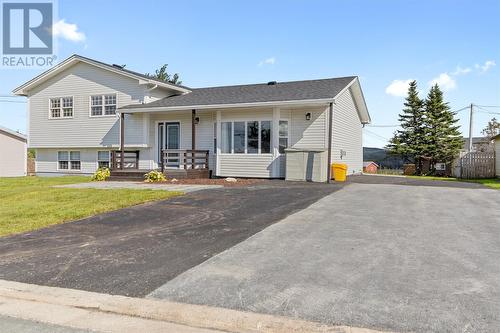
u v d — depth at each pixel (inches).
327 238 223.8
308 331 120.5
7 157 979.3
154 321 135.3
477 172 901.2
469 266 173.6
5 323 135.4
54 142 830.5
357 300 138.9
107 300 148.0
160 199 377.7
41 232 258.1
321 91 596.7
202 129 683.4
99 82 778.2
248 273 169.6
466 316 125.0
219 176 632.4
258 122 605.9
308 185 493.4
